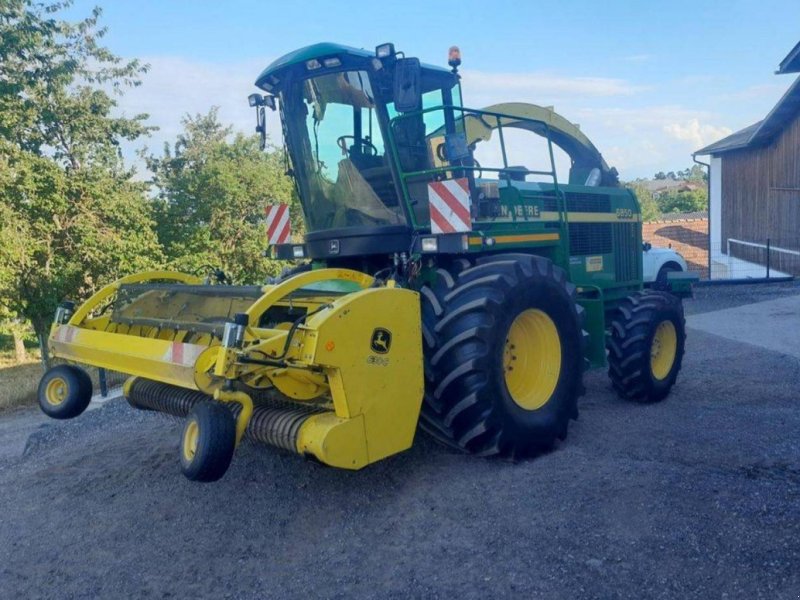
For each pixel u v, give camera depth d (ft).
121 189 45.34
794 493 13.69
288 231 22.24
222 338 13.70
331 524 13.84
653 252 44.98
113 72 49.16
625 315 21.84
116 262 41.73
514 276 16.33
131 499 15.70
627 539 12.33
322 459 13.09
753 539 11.98
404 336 14.38
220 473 12.44
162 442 19.60
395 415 14.29
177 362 13.38
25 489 16.96
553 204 21.70
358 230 18.42
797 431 17.90
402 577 11.78
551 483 14.87
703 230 96.84
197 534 13.82
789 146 65.46
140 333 17.48
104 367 16.03
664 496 13.83
